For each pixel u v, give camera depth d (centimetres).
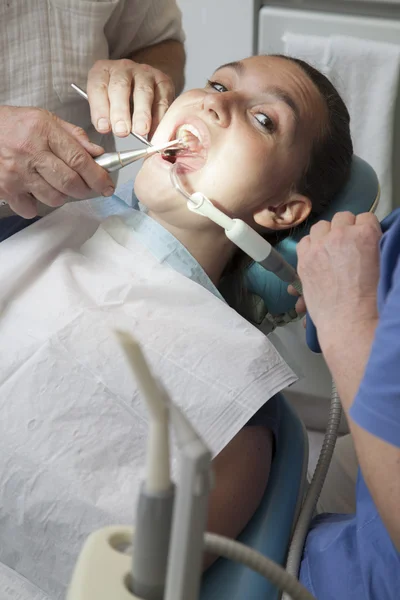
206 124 111
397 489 64
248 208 116
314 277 82
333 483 131
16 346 99
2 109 103
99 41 126
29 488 94
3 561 98
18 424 95
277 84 115
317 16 146
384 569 86
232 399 98
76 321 100
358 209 123
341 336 75
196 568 43
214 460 102
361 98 144
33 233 113
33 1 119
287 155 114
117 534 54
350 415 67
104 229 115
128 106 114
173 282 109
